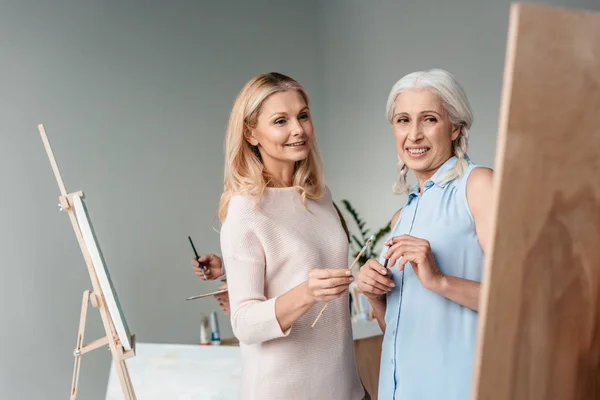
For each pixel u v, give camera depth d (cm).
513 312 115
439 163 179
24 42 475
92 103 496
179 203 530
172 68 529
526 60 109
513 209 112
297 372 187
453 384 169
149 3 521
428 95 175
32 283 471
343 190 582
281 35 585
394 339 180
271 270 188
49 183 479
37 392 471
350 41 567
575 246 118
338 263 200
